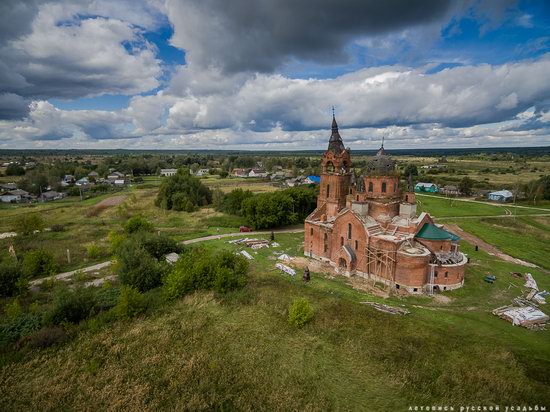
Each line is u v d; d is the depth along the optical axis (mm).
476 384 27953
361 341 34531
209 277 47281
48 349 33094
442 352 32469
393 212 55000
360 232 52438
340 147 62531
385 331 36219
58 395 27016
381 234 51906
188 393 27344
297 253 66500
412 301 44281
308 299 44125
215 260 50969
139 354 32625
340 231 55906
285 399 26672
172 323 38375
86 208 114188
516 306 41875
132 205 120688
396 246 48062
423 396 26906
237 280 47969
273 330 36906
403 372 29625
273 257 63688
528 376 28984
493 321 38719
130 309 39219
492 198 129250
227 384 28500
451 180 171125
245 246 71188
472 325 37688
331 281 51344
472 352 32375
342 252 53719
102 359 31781
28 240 73750
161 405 26219
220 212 109750
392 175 53562
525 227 87250
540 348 33156
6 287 45594
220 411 25578
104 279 52844
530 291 46688
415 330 36375
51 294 47062
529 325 36844
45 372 29891
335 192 62312
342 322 38250
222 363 31234
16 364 30938
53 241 73500
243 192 108000
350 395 27281
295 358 32094
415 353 32250
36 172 167000
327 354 32688
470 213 103625
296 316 37531
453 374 29234
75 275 53344
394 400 26688
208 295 44906
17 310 39281
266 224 84875
